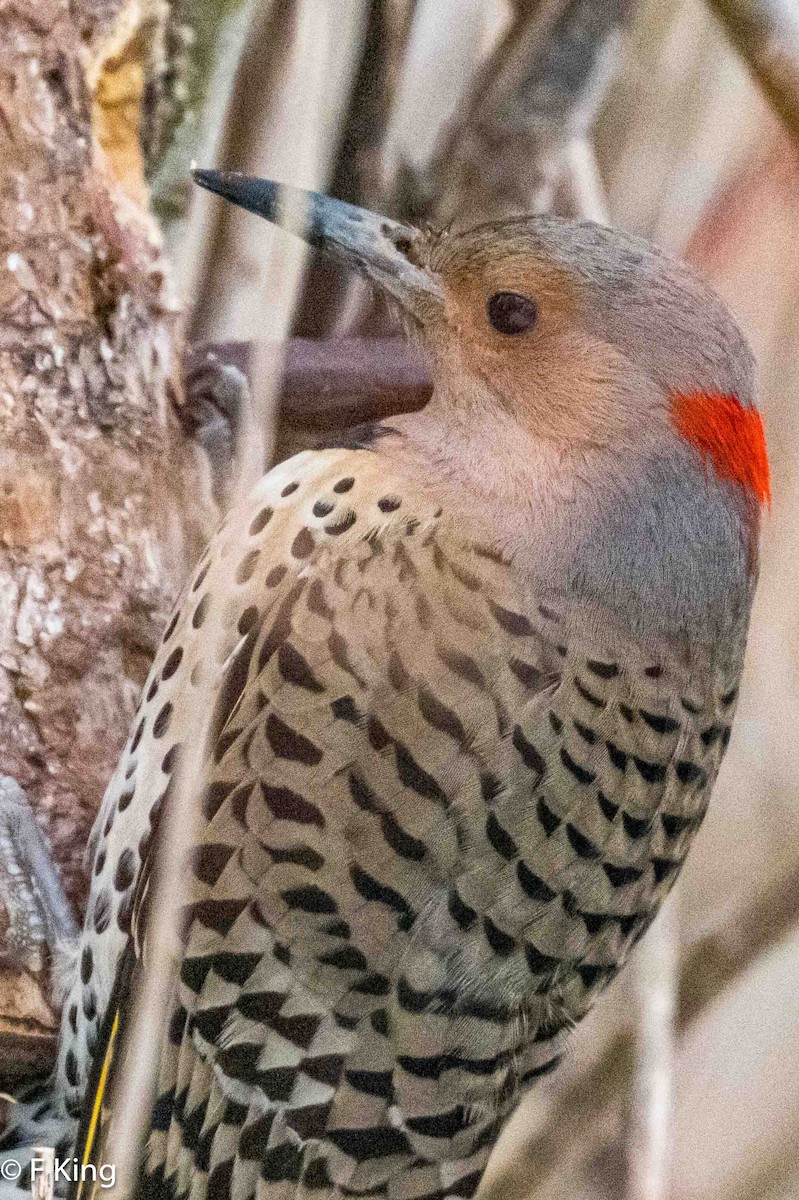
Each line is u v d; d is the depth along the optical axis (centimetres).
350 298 320
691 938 321
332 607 311
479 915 311
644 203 321
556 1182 318
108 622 312
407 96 319
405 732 311
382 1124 311
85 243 311
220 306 316
